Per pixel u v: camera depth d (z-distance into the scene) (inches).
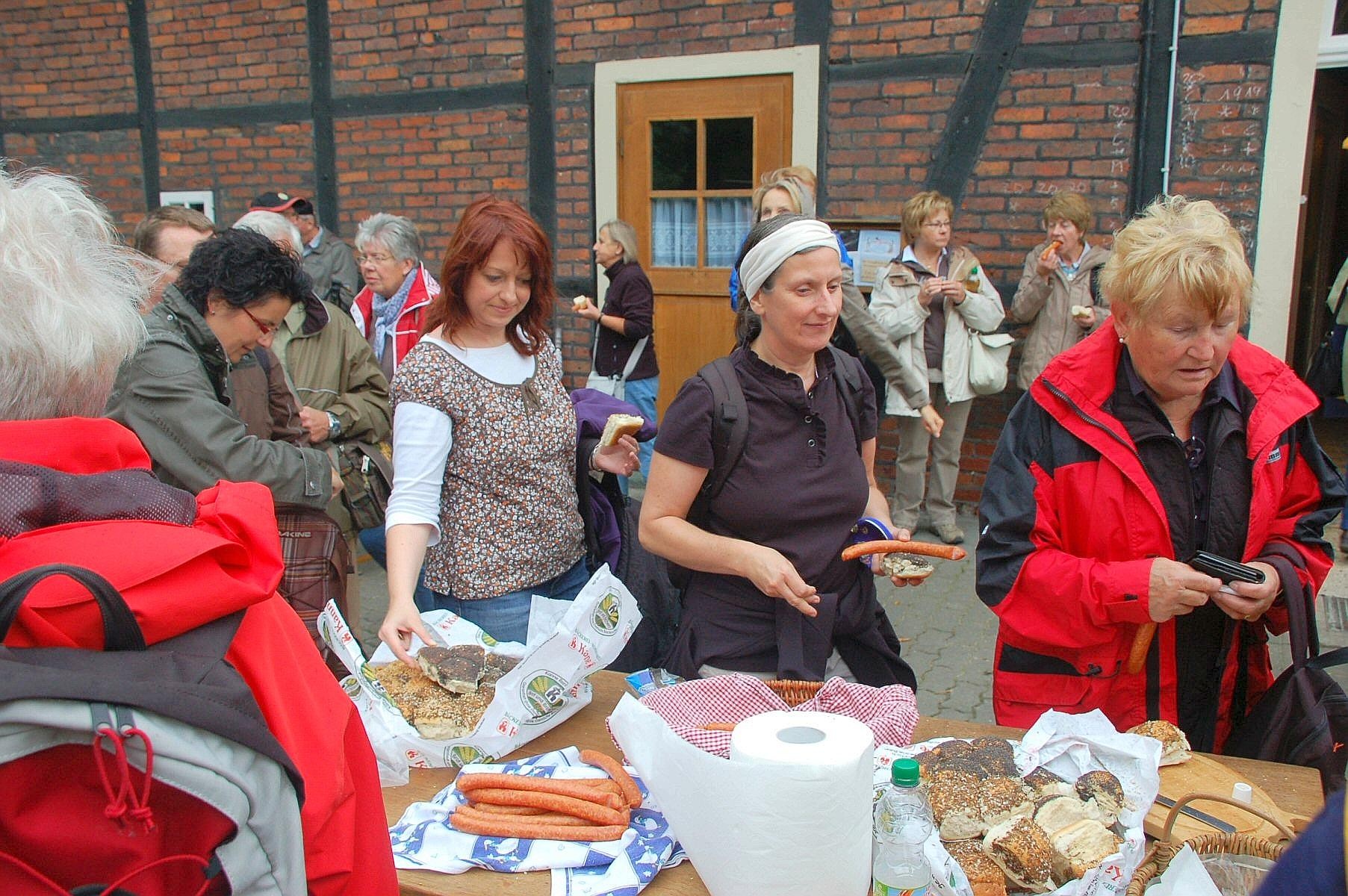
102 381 34.7
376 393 129.0
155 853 27.8
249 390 101.0
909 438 200.2
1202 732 74.5
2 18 305.4
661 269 245.9
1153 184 197.6
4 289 31.9
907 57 213.2
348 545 121.0
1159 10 191.8
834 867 46.8
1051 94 203.6
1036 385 74.9
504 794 57.4
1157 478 71.1
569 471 89.8
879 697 64.9
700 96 232.8
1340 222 311.9
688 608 76.9
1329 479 71.9
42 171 37.8
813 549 73.0
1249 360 72.6
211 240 89.8
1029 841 50.6
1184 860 48.1
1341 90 284.4
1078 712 74.4
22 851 26.6
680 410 72.4
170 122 292.2
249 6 274.2
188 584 30.2
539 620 77.6
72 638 27.8
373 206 273.1
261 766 29.2
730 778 47.5
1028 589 72.0
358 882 36.3
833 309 69.0
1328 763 65.5
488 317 82.6
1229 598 65.9
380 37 262.4
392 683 69.1
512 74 249.9
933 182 215.3
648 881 52.8
